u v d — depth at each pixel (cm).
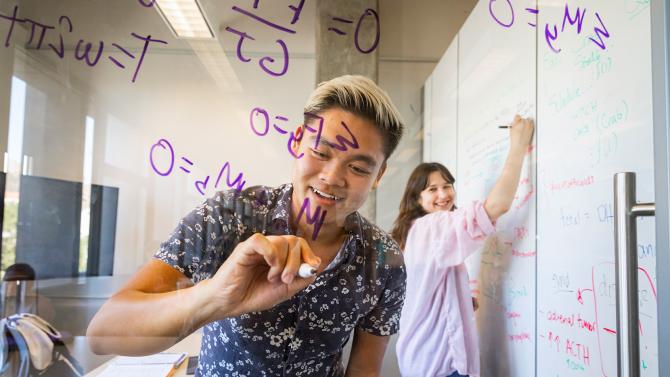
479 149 69
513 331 72
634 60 51
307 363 57
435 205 66
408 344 67
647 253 50
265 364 55
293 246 42
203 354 57
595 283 57
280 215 52
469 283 70
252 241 41
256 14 54
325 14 54
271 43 54
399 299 61
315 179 52
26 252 55
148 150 54
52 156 55
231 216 52
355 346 63
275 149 54
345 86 50
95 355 55
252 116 54
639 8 50
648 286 50
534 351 69
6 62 54
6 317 53
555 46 66
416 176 65
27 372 52
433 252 66
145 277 49
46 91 55
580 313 60
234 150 54
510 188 70
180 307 44
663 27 37
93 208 55
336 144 51
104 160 55
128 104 54
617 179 44
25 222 55
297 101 54
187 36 54
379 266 57
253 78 54
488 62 69
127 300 46
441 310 66
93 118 55
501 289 72
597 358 57
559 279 65
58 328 54
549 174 68
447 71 65
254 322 53
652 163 48
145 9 54
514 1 68
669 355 37
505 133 70
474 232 66
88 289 55
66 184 55
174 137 54
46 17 54
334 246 55
